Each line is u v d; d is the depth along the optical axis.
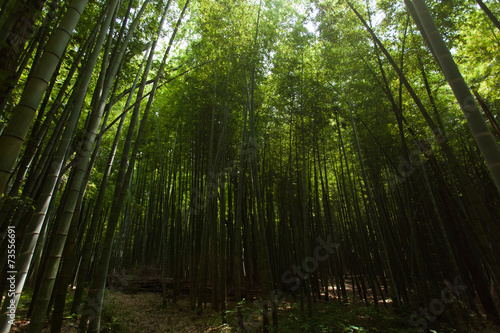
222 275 5.09
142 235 12.12
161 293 7.71
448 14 4.14
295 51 6.24
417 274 6.16
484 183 5.53
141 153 9.31
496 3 5.25
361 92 5.79
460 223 4.75
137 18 3.35
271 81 6.76
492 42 5.32
